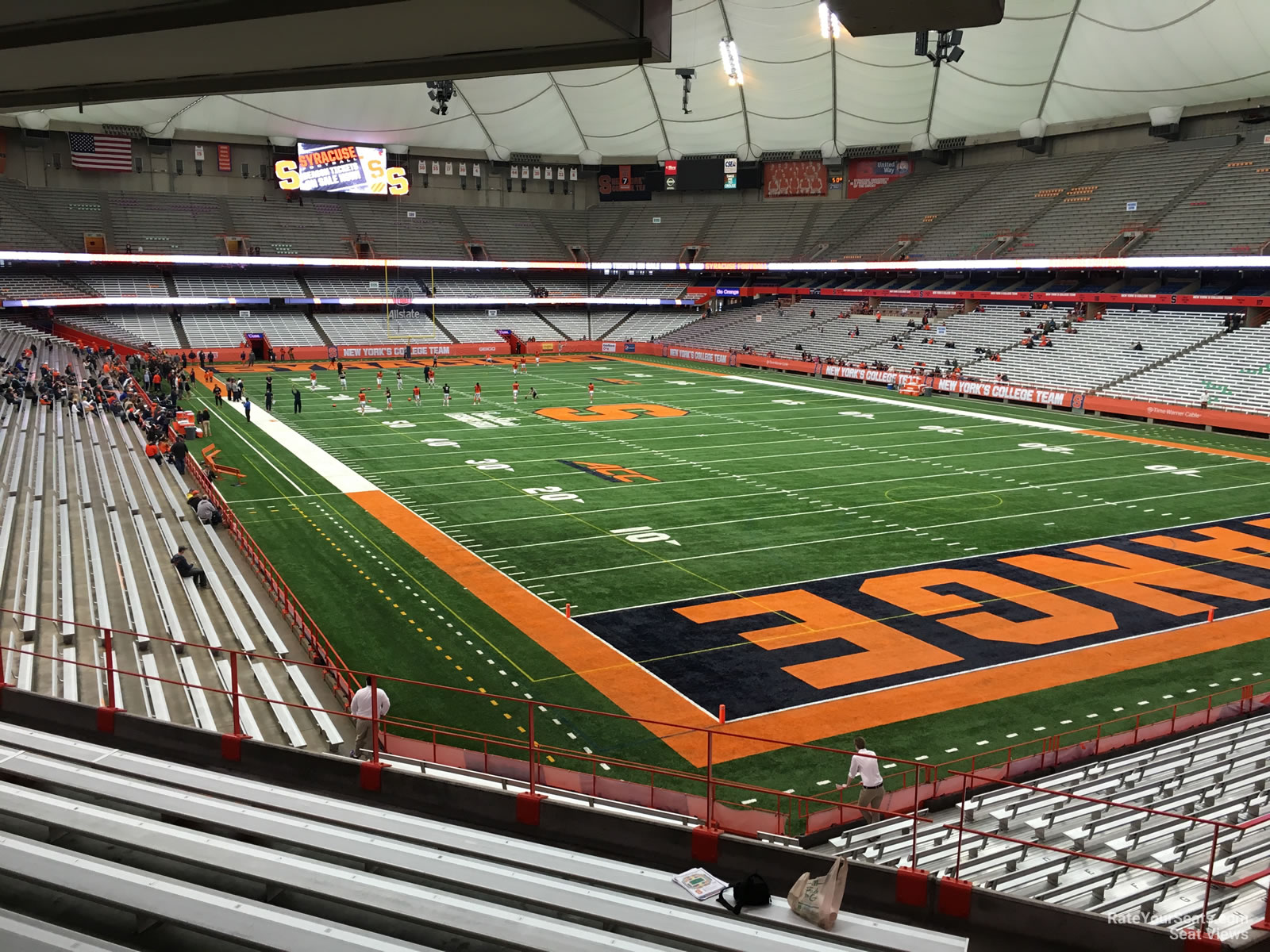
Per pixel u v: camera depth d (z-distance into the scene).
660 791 10.81
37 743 8.09
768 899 5.93
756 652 16.89
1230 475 31.64
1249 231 49.41
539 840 7.00
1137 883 8.66
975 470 32.22
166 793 7.08
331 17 4.61
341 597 19.33
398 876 6.13
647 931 5.61
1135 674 16.06
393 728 13.58
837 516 26.02
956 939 5.59
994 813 10.84
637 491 28.92
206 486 25.38
